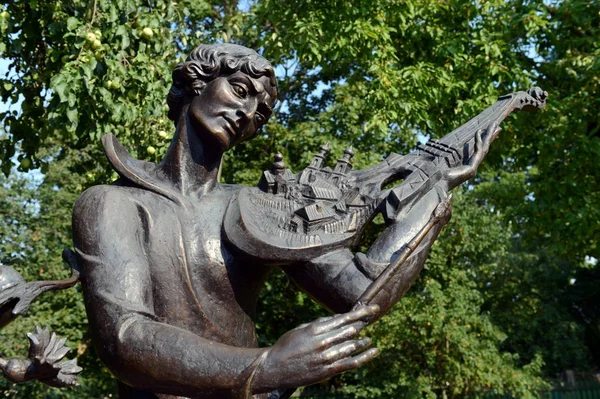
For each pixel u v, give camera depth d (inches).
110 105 160.6
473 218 404.5
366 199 73.5
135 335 57.0
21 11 175.2
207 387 54.1
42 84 187.3
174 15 187.9
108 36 162.9
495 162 325.4
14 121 191.3
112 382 376.8
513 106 85.4
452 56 284.0
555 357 604.7
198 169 71.2
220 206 70.4
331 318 55.8
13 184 373.1
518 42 305.1
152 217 66.4
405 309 367.9
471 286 429.1
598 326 749.3
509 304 581.0
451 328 371.9
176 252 65.9
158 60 178.1
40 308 346.6
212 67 70.2
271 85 72.3
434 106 293.3
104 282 60.9
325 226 70.0
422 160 77.7
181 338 55.8
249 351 54.4
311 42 267.7
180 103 73.6
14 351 322.3
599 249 313.6
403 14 280.4
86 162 393.7
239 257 67.9
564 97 307.1
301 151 377.1
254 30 333.7
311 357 53.4
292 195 72.9
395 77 267.3
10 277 61.8
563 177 309.6
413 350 395.2
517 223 337.7
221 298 67.2
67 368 62.4
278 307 379.6
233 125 69.6
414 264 68.2
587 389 555.2
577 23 293.6
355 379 426.0
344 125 371.9
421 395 390.9
